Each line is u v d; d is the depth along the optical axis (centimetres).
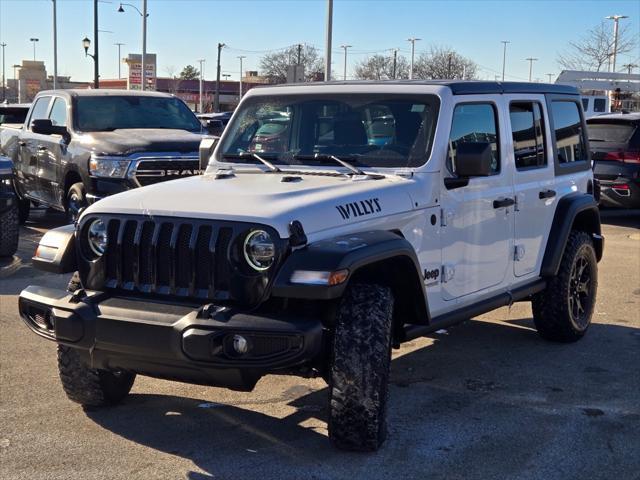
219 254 396
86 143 1034
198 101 7744
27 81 8456
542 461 423
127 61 5112
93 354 414
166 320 386
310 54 7431
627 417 488
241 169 530
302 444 442
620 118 1328
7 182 977
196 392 532
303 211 403
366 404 403
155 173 998
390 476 402
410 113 508
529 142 600
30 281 867
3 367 575
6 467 413
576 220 677
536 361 605
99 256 427
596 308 783
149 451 434
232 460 422
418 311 458
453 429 465
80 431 462
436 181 489
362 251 393
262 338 374
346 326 402
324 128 530
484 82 552
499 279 563
